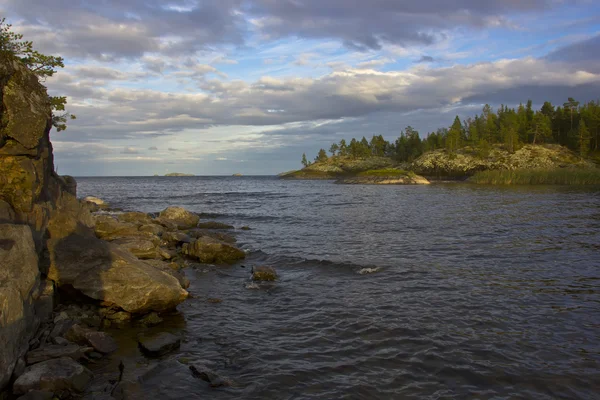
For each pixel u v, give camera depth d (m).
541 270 16.19
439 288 13.76
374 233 26.47
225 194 75.19
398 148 188.25
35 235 10.44
